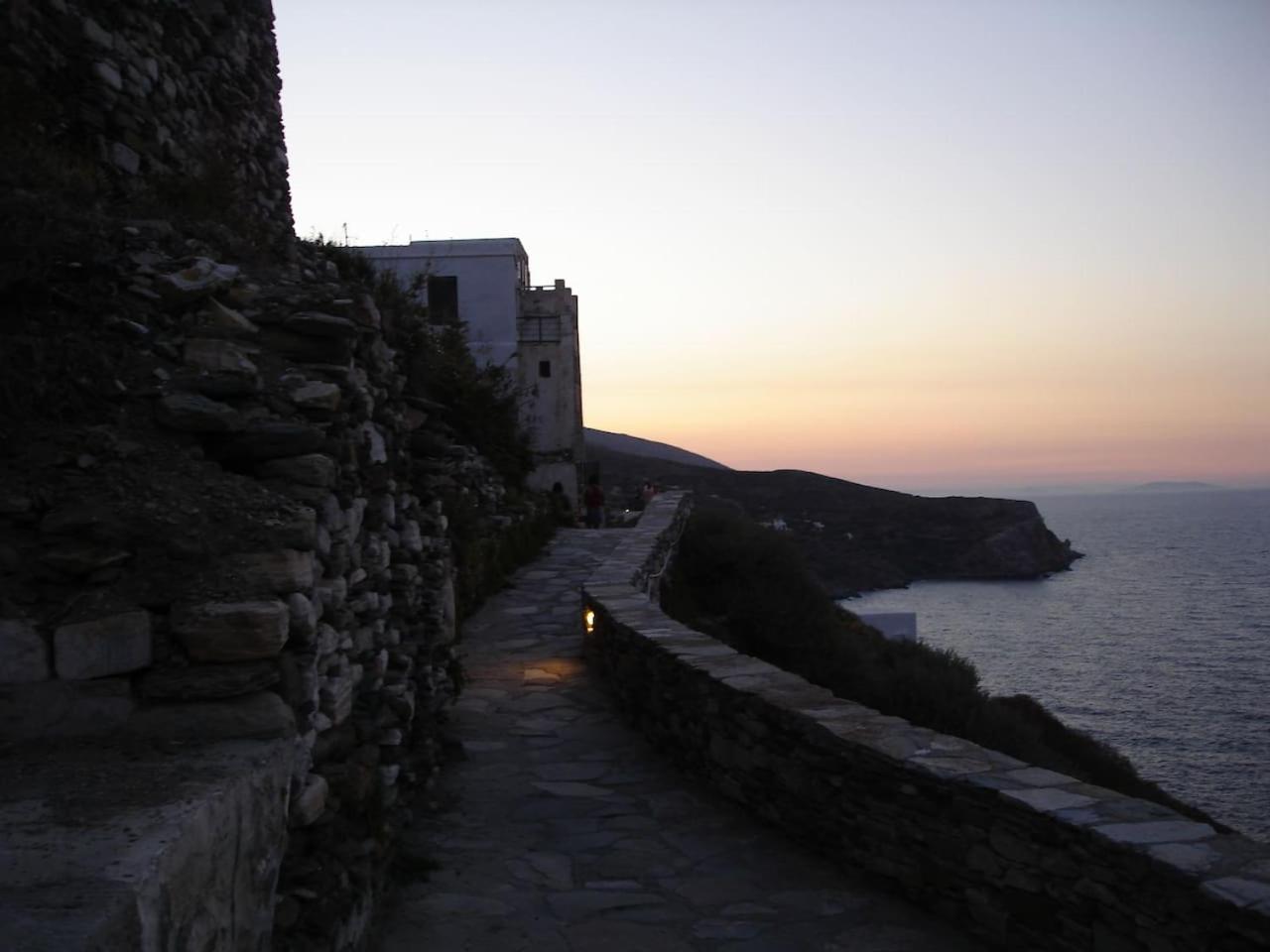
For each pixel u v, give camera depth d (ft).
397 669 18.35
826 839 17.76
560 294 106.42
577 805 21.04
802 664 52.60
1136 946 11.66
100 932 6.33
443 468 23.62
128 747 9.86
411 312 29.01
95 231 15.05
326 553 13.08
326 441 13.52
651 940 14.74
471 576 42.50
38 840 7.52
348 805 13.69
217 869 8.49
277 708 10.50
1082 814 12.92
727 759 21.11
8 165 16.58
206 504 11.66
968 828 14.56
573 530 72.64
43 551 10.73
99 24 21.13
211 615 10.43
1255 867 11.11
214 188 24.06
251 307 15.39
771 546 59.98
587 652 35.01
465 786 22.27
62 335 13.16
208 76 26.18
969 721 43.68
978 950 14.15
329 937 11.84
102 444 12.08
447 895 16.28
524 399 104.01
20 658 10.05
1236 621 223.71
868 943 14.51
